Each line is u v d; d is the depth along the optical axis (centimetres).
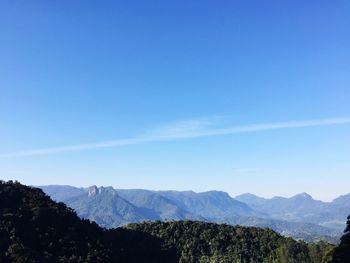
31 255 16625
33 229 18800
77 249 19112
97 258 19175
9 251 16500
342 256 10638
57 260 17638
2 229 17612
